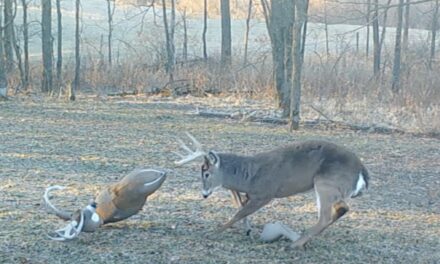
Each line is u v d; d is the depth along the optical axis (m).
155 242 8.25
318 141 8.41
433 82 21.06
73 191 10.80
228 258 7.81
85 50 38.41
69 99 24.25
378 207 10.47
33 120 18.81
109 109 21.69
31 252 7.79
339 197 8.06
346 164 8.18
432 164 14.05
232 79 25.97
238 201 8.84
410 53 28.72
